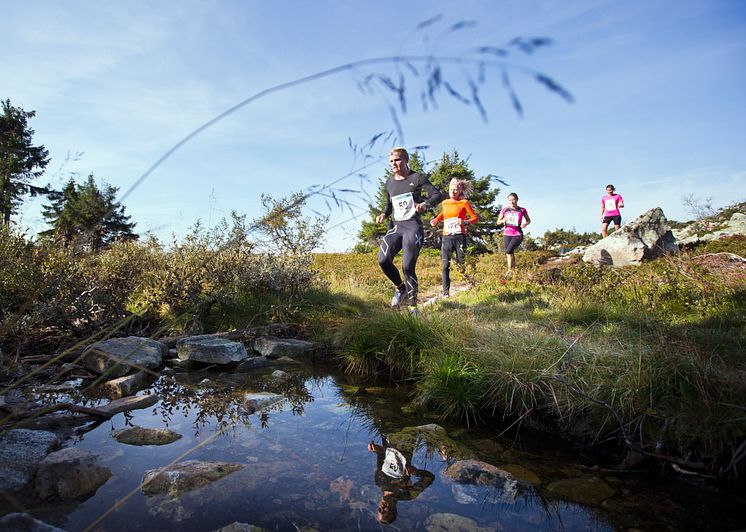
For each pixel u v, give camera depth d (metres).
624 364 2.93
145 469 2.09
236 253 5.71
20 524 1.41
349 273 11.70
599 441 2.60
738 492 2.01
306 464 2.24
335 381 4.04
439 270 13.00
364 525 1.69
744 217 12.49
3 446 2.09
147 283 5.18
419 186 5.14
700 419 2.25
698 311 5.20
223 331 5.49
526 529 1.73
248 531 1.58
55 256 4.24
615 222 12.62
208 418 2.91
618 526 1.77
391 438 2.67
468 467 2.22
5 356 3.73
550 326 4.56
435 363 3.58
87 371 3.75
